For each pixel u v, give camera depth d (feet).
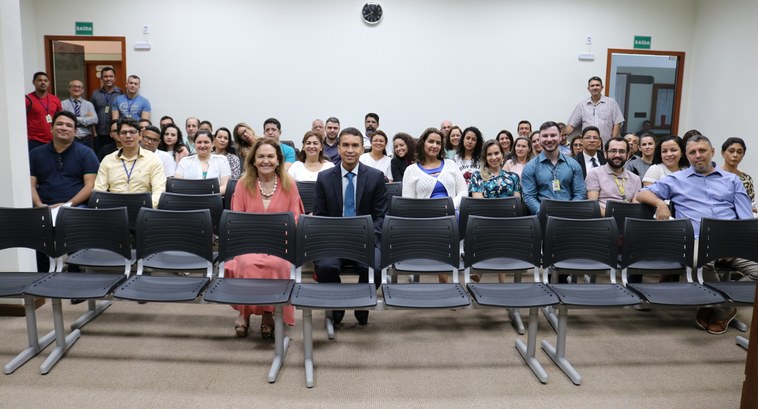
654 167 13.39
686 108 25.03
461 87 23.76
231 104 23.12
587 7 23.79
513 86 23.95
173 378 8.07
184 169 15.26
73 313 10.60
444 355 9.07
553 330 10.27
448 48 23.50
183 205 11.59
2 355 8.70
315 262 9.75
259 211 10.09
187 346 9.24
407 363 8.73
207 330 9.98
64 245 9.33
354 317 10.90
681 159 13.53
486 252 9.30
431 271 9.67
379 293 11.04
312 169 15.17
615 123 23.32
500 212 11.63
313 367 8.51
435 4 23.24
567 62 24.00
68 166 12.64
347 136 10.37
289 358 8.84
